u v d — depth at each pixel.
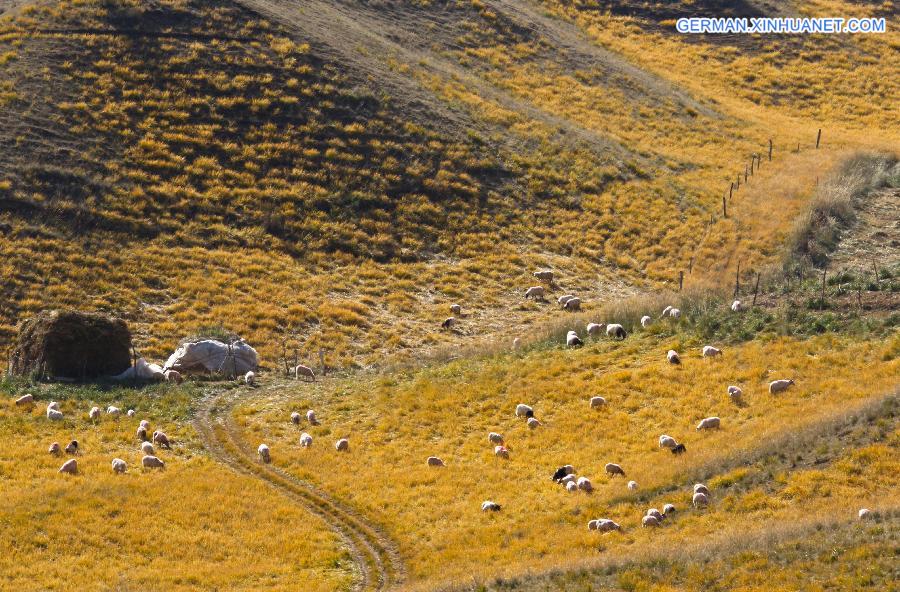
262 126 105.25
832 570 32.91
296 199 97.88
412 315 85.25
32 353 66.88
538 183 106.62
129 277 84.25
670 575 34.41
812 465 43.66
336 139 105.44
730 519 40.59
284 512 45.44
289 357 75.69
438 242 96.62
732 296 72.44
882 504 38.84
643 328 67.06
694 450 48.72
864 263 89.56
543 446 52.09
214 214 94.25
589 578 35.12
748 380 55.88
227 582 38.75
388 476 49.59
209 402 62.34
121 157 97.62
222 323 79.94
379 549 42.59
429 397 59.69
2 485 46.81
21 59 106.00
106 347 67.50
